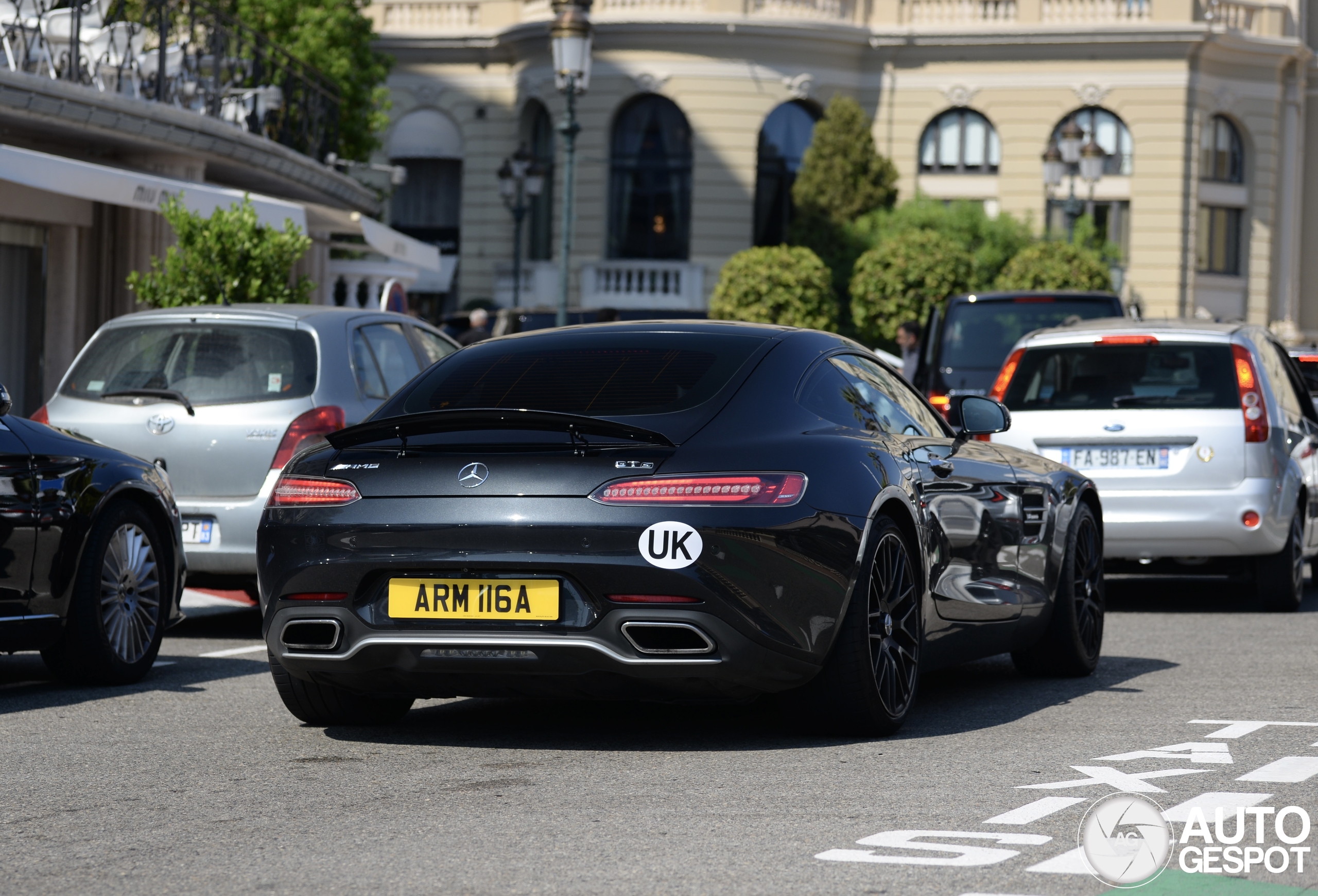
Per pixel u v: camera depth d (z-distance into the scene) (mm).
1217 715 9930
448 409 8906
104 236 28141
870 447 9211
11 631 10680
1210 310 69125
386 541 8500
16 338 26062
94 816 7375
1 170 19344
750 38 65000
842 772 8180
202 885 6180
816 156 64062
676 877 6211
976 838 6801
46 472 11016
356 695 9500
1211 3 67750
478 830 7000
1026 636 11055
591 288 65250
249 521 13852
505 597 8352
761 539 8281
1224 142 69375
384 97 50625
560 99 66188
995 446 11602
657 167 65812
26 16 23453
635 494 8266
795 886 6074
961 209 62969
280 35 47875
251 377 14180
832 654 8773
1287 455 16094
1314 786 7812
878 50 67938
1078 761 8461
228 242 21547
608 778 8102
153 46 26828
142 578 11703
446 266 71625
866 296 58625
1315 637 13992
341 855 6605
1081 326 16828
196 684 11492
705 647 8250
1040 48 67375
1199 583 19047
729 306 57000
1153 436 15859
